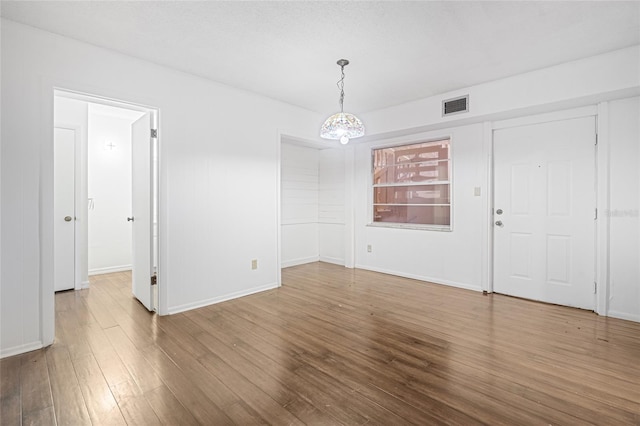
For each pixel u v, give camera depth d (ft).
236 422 5.30
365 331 8.91
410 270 14.98
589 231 10.55
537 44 8.64
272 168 13.25
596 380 6.46
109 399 5.89
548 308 10.82
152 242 10.41
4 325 7.41
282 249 17.28
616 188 9.85
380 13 7.23
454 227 13.52
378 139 15.85
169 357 7.45
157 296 10.18
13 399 5.85
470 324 9.41
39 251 7.83
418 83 11.48
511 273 12.22
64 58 8.16
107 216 15.92
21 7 6.91
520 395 5.99
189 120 10.64
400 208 15.78
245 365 7.09
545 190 11.40
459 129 13.29
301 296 12.21
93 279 14.69
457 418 5.36
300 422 5.30
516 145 11.98
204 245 11.11
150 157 10.25
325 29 7.93
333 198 18.43
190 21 7.57
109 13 7.20
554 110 10.98
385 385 6.33
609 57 9.07
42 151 7.82
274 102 13.25
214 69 10.30
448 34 8.13
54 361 7.23
